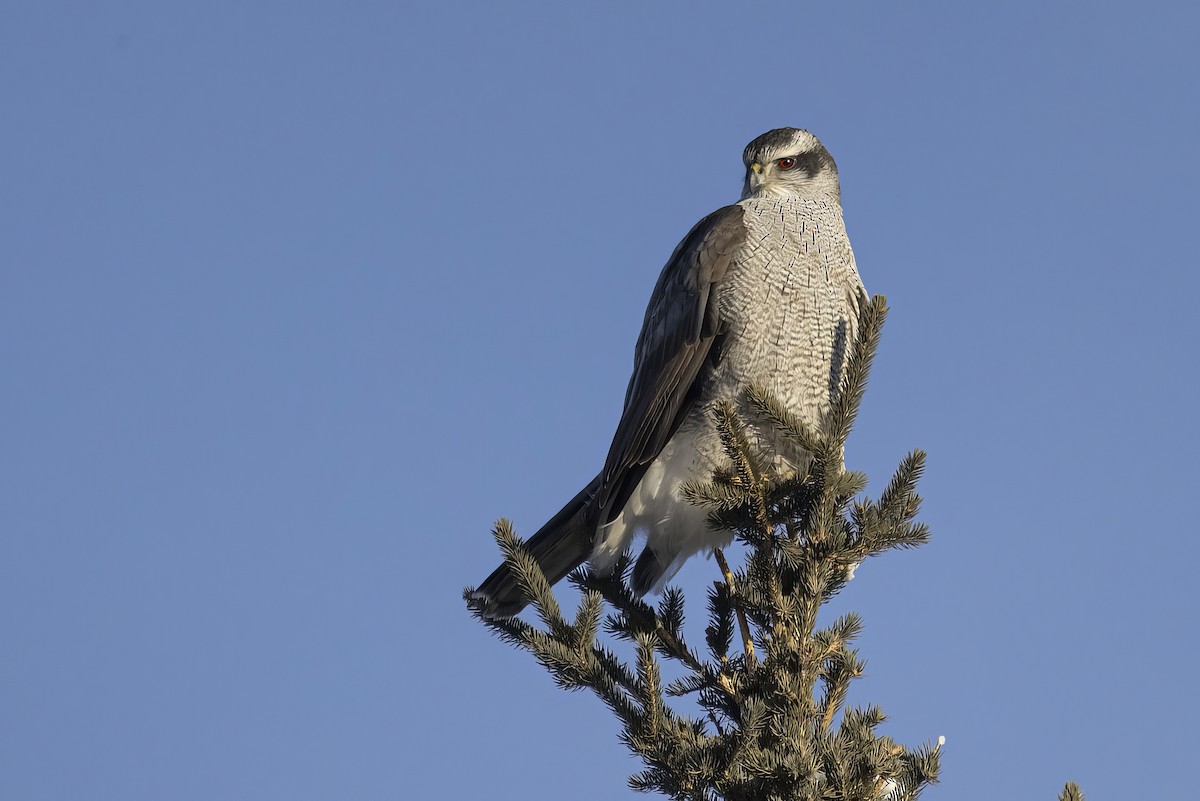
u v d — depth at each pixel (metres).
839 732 7.28
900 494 8.31
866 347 8.91
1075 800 6.41
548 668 7.79
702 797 7.22
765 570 8.33
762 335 11.59
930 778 6.96
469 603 10.35
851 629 8.02
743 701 7.58
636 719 7.41
